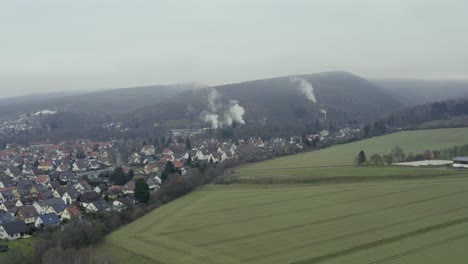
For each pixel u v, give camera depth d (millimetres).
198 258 83062
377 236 89750
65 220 131500
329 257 78812
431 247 81000
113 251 92375
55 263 83438
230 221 108938
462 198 119062
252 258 81062
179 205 132625
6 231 115875
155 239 98062
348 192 134250
